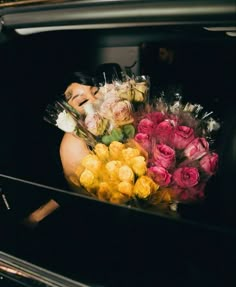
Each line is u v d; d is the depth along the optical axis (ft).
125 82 2.63
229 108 2.46
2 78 2.89
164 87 2.66
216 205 2.30
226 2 1.68
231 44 2.40
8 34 2.42
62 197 2.77
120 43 2.78
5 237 2.86
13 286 2.70
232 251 2.09
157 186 2.36
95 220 2.64
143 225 2.40
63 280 2.50
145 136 2.43
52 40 2.90
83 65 2.95
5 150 3.03
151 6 1.86
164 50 2.63
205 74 2.54
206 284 2.12
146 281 2.28
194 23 1.85
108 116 2.53
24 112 3.13
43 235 2.77
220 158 2.41
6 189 3.00
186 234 2.22
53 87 3.04
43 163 2.97
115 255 2.46
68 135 2.71
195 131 2.43
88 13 2.03
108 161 2.50
